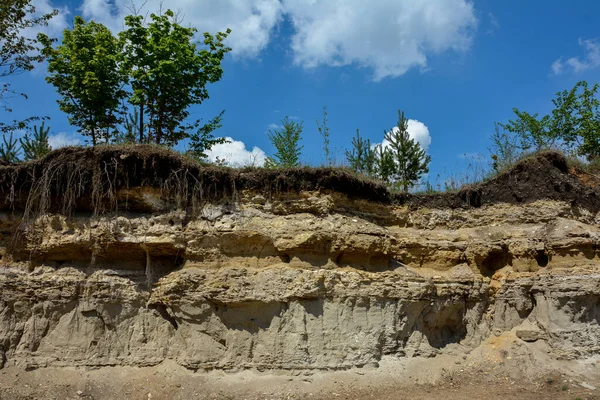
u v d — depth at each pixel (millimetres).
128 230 11656
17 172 11703
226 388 10508
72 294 11234
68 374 10539
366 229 12742
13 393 9945
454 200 14992
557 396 10781
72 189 11633
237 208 12320
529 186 14781
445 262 13867
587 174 15891
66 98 20922
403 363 11992
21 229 11555
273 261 12133
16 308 11070
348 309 11867
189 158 12656
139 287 11648
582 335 12688
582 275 13008
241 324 11422
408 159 23234
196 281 11453
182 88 21062
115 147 11781
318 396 10500
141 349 11109
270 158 21062
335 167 13305
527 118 27641
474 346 13117
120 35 20922
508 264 14203
